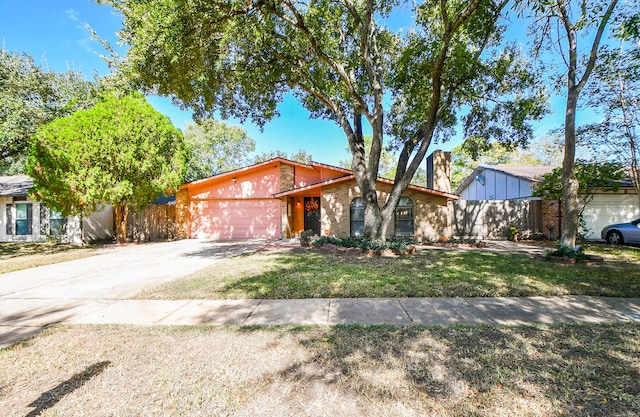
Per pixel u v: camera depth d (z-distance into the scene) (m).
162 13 5.93
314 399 2.22
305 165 16.23
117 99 12.20
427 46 9.02
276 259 8.51
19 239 15.85
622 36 4.41
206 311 4.29
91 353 3.01
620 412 2.04
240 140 35.22
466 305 4.36
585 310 4.11
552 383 2.38
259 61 9.29
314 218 16.73
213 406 2.16
